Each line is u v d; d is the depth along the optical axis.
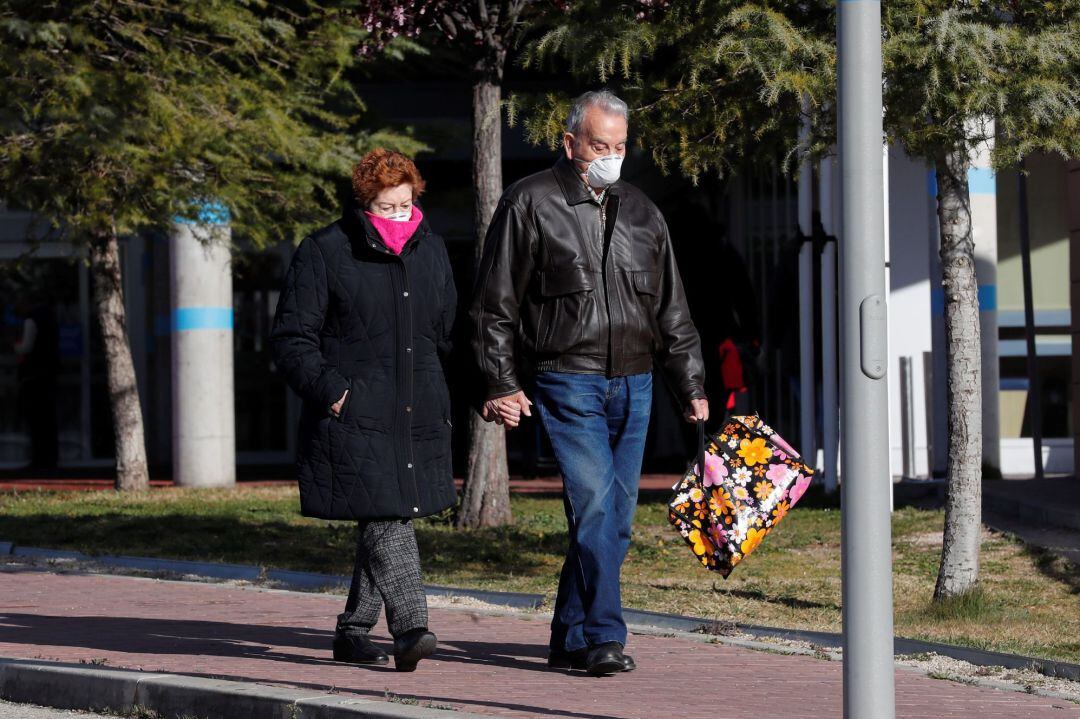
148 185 44.53
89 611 25.12
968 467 26.80
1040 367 56.25
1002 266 56.09
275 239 52.28
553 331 18.34
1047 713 17.22
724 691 17.84
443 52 55.84
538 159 74.94
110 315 55.50
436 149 64.69
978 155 25.48
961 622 25.84
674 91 26.06
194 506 47.47
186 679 17.39
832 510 43.62
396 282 18.36
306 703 16.02
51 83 42.72
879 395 12.80
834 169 47.66
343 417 17.98
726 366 57.34
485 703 16.48
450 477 18.70
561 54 27.64
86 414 77.31
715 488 18.98
